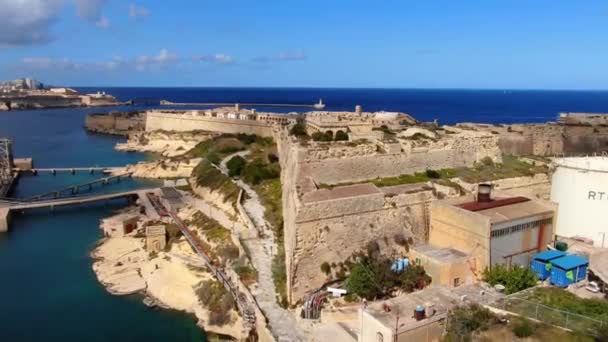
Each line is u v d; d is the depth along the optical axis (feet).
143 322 177.88
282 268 181.68
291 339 137.28
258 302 160.04
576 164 185.78
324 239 165.99
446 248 163.73
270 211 237.25
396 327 112.27
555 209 167.32
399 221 178.91
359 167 201.98
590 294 135.33
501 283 141.69
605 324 108.27
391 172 209.56
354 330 138.82
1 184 389.60
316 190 176.55
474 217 155.84
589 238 178.29
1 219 286.66
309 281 163.32
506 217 155.94
